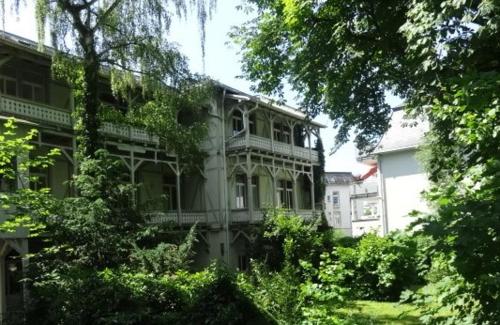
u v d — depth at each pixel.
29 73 20.47
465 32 7.30
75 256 13.97
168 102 17.92
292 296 9.48
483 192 3.32
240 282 11.56
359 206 51.56
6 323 11.64
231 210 27.88
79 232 13.88
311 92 14.97
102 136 18.34
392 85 13.78
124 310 10.99
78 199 14.50
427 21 7.29
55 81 21.38
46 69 21.08
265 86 16.69
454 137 6.21
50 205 11.41
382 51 11.99
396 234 3.76
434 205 3.92
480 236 2.92
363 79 14.14
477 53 7.11
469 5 6.82
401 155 28.95
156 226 15.80
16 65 19.91
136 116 19.09
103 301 11.10
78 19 16.77
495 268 3.04
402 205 28.69
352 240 21.31
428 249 3.29
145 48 16.70
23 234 15.67
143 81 17.44
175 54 17.23
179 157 20.86
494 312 3.24
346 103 14.54
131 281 11.61
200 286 11.75
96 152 16.06
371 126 14.75
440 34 7.29
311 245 18.02
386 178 29.41
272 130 30.19
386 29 11.12
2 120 16.06
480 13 6.39
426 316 3.70
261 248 21.12
